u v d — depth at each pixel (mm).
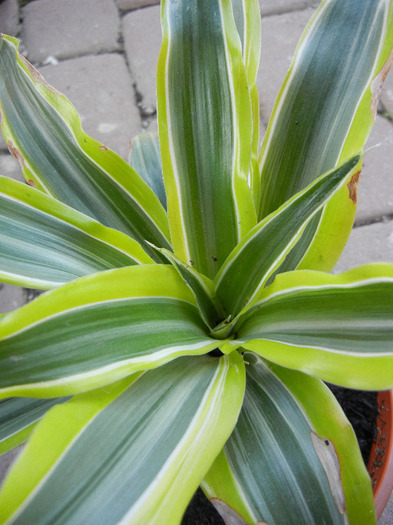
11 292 492
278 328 212
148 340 197
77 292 189
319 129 237
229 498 200
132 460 172
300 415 216
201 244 241
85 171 256
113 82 611
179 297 220
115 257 236
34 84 243
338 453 204
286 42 613
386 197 505
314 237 240
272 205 256
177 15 215
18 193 220
